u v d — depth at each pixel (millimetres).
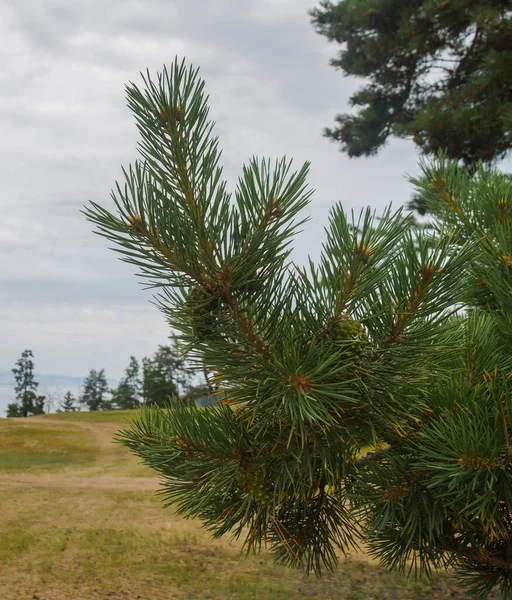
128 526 8812
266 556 7340
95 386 88312
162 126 1505
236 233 1612
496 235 2768
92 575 6312
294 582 6289
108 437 29219
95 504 10734
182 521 9227
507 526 2357
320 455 1941
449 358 2203
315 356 1746
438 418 2178
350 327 1763
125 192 1517
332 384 1683
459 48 15461
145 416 2436
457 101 13664
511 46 13586
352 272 1690
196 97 1513
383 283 1840
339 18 17797
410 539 2246
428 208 3377
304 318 1842
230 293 1658
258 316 1745
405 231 1792
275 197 1566
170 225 1518
